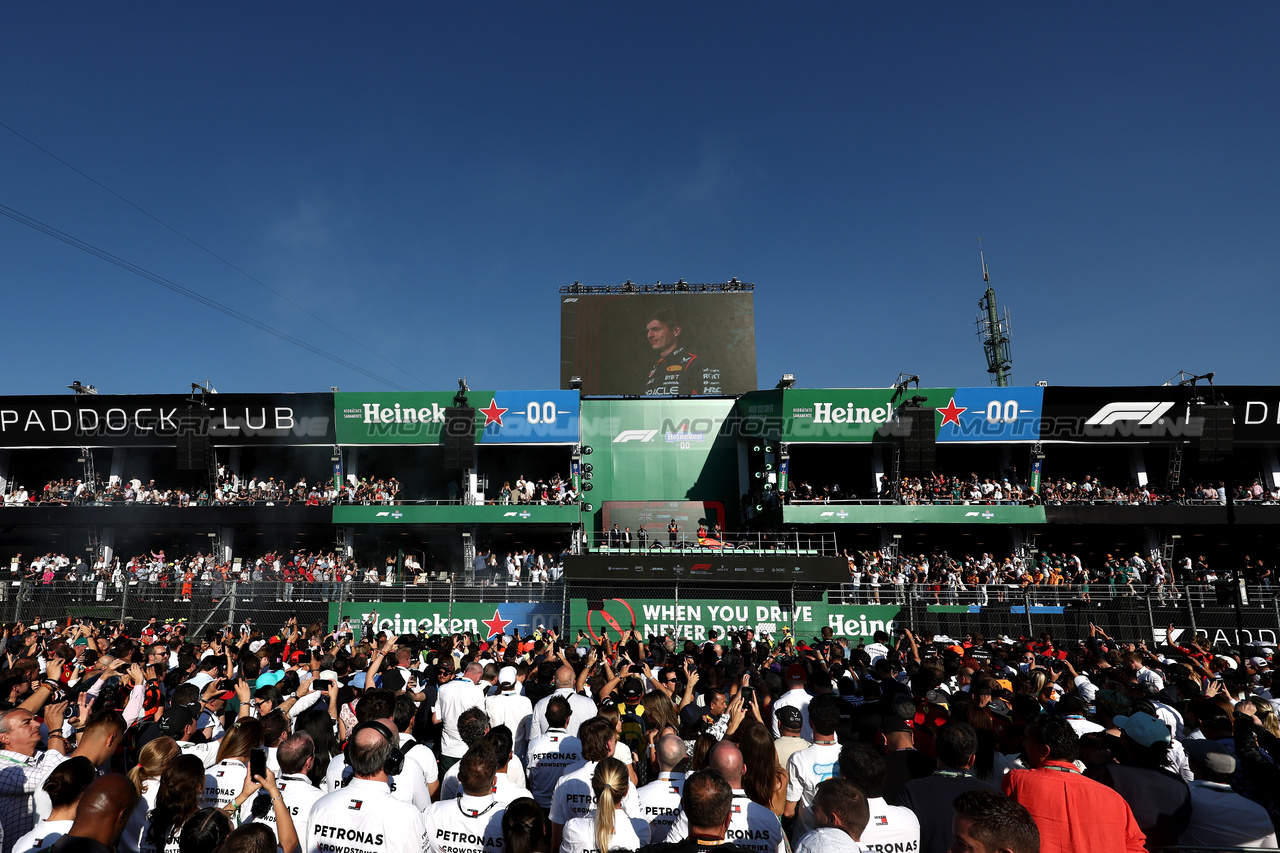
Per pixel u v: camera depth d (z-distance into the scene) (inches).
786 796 262.1
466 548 1457.9
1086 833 191.6
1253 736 286.7
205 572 1362.0
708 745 262.8
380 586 1227.2
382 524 1448.1
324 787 294.4
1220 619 1122.7
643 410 1592.0
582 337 1706.4
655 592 1218.0
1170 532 1531.7
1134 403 1432.1
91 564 1445.6
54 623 980.6
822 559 1220.5
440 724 371.9
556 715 309.3
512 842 209.9
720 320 1710.1
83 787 212.1
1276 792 268.8
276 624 1201.4
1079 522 1429.6
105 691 424.2
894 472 1477.6
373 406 1450.5
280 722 279.9
